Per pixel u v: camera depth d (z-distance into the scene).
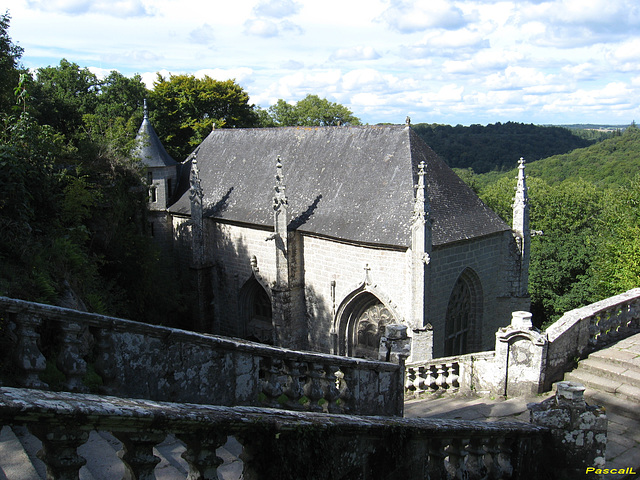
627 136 116.25
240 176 41.34
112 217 31.84
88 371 10.88
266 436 5.79
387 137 34.28
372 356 33.22
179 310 39.69
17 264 16.03
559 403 10.66
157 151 43.47
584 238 60.19
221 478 7.41
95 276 27.50
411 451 7.96
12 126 22.00
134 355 8.18
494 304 33.88
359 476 7.12
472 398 17.41
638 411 13.90
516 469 9.98
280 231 33.81
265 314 40.00
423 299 28.06
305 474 6.18
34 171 20.48
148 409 4.78
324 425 6.40
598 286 51.19
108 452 7.57
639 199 50.75
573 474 10.56
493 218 33.12
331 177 35.56
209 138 46.78
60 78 61.09
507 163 121.56
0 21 34.53
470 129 142.00
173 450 8.12
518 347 16.20
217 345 9.14
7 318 7.34
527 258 33.59
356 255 31.66
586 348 17.02
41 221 21.14
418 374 19.69
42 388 7.23
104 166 34.09
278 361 10.04
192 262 40.91
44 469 6.82
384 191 32.09
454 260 30.31
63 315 7.35
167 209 43.91
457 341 32.62
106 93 62.34
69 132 50.50
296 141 39.56
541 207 70.19
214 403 9.31
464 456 9.05
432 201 30.91
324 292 34.12
